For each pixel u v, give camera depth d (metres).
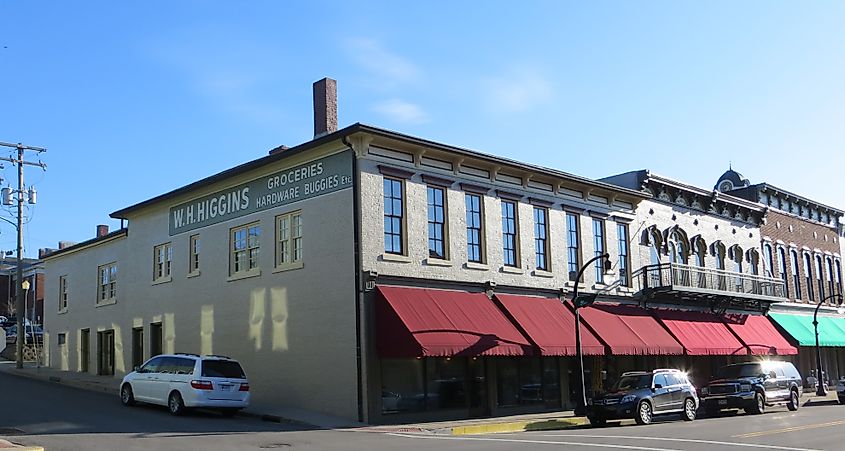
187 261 30.94
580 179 30.91
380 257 23.98
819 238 49.59
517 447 16.28
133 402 24.70
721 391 29.84
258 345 26.78
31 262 76.81
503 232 28.23
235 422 21.98
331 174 24.88
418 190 25.50
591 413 24.66
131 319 34.16
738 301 39.31
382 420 23.03
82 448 15.48
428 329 22.95
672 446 16.72
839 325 47.69
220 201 29.67
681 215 37.53
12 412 22.08
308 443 16.97
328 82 28.69
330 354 23.97
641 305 33.53
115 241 37.00
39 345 48.72
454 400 25.31
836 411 30.03
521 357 28.00
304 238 25.56
